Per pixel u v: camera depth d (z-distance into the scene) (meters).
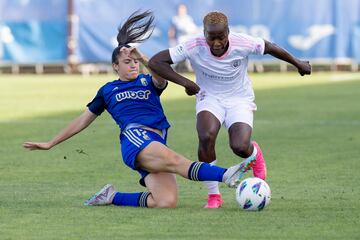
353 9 80.00
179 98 61.62
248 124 23.78
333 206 22.75
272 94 63.34
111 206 22.84
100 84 75.31
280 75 85.50
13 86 74.19
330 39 80.38
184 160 22.09
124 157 22.78
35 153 34.59
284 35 80.56
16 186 26.75
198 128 23.69
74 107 55.03
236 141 23.33
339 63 84.00
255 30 80.62
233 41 23.83
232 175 21.58
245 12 80.38
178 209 22.33
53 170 30.22
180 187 26.42
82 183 27.44
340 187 26.06
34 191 25.73
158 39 80.69
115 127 43.56
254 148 24.20
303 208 22.44
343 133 40.66
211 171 21.77
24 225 20.31
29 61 83.75
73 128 23.56
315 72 88.75
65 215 21.55
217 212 21.88
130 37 23.80
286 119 47.00
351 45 80.50
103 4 81.88
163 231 19.55
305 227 19.94
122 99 23.17
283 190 25.56
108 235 19.17
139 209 22.36
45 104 57.25
